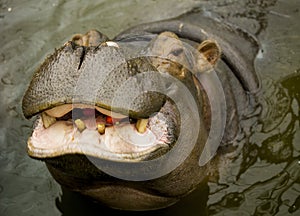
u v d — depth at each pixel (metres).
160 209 6.61
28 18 10.21
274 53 9.07
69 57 4.27
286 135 7.89
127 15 10.18
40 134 4.57
